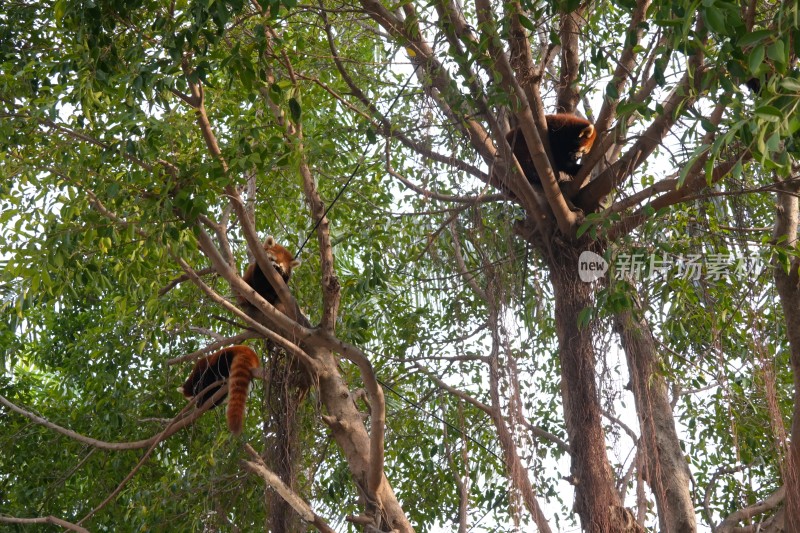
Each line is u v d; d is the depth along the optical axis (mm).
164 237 4785
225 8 4320
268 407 6215
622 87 6465
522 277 6215
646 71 5969
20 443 7953
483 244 6148
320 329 5637
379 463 5672
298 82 5766
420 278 7332
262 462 5340
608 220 5340
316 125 7117
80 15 4848
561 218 6414
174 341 8203
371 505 5836
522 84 6453
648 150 6254
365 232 6938
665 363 6379
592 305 6238
